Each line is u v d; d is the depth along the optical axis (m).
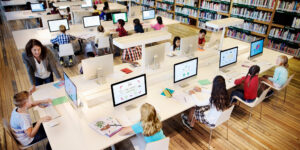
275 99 4.16
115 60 5.73
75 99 2.38
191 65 3.14
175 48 4.59
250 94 3.14
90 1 7.09
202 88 3.20
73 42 6.75
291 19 5.46
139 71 3.47
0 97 4.04
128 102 2.59
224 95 2.60
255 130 3.35
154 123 2.10
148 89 3.16
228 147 3.02
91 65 2.94
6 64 5.36
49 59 3.16
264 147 3.03
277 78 3.46
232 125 3.45
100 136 2.23
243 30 6.79
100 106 2.74
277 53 4.70
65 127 2.34
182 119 3.46
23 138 2.35
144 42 2.72
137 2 10.95
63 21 5.55
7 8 11.34
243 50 4.60
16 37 5.10
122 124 2.41
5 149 2.94
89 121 2.46
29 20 9.34
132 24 6.50
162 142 2.07
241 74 3.68
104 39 5.21
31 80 3.06
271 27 6.02
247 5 6.43
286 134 3.29
